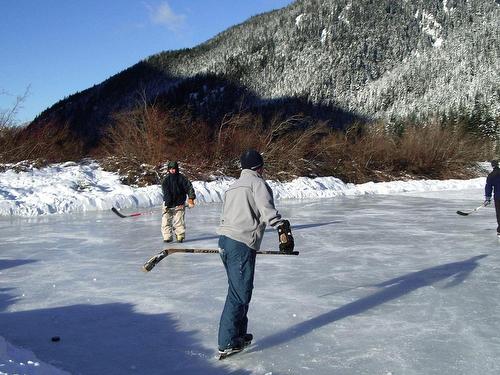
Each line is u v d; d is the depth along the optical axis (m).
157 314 5.42
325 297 5.97
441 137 33.78
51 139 22.58
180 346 4.56
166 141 22.11
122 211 14.90
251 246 4.26
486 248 9.02
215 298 5.97
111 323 5.15
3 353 3.86
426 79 121.06
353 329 4.93
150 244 9.48
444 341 4.59
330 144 28.97
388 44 156.38
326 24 152.38
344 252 8.66
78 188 17.45
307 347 4.50
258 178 4.27
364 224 12.21
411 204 17.61
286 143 26.31
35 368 3.53
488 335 4.73
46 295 6.14
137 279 6.88
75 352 4.43
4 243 9.61
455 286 6.43
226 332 4.25
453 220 13.00
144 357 4.33
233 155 24.08
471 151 34.97
